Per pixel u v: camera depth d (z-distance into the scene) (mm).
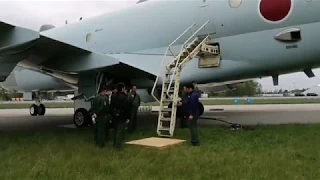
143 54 12586
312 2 9641
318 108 23766
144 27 12711
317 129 10070
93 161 6246
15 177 5242
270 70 10891
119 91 7887
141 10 13023
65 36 15312
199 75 11453
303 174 5176
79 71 11484
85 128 12109
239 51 10812
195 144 7934
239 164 5859
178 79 10195
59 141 8797
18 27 9414
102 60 10930
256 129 10352
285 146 7480
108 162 6180
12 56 10492
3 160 6457
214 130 10258
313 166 5633
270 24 10234
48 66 12172
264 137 8703
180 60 10812
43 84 16844
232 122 13297
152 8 12688
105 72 12078
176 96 9859
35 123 14617
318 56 10031
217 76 11273
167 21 12125
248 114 18000
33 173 5410
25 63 12172
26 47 10062
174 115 9602
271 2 10133
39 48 10445
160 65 12023
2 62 10406
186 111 8203
